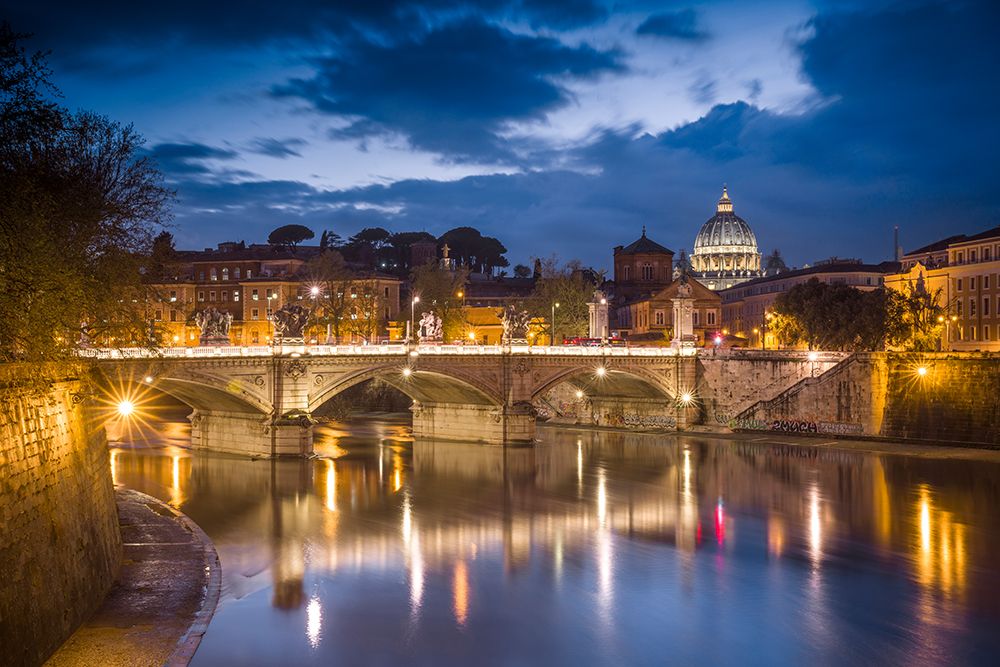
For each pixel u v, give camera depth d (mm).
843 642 49188
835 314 155875
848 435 124375
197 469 102000
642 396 150750
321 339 176125
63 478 42656
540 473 103562
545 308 192125
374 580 59312
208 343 107875
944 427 115812
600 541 70562
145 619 46125
